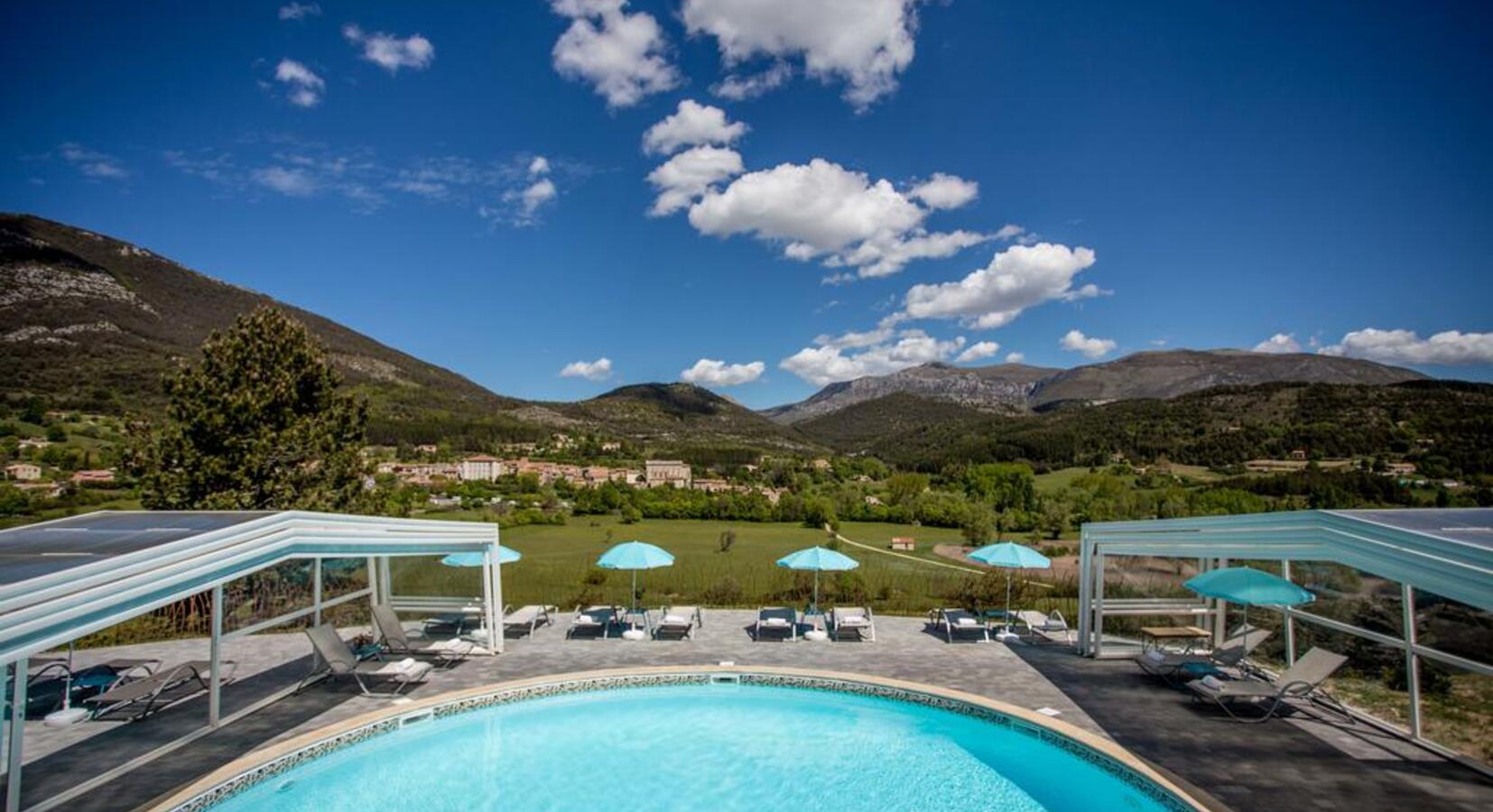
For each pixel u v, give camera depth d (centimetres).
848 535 5938
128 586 719
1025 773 834
